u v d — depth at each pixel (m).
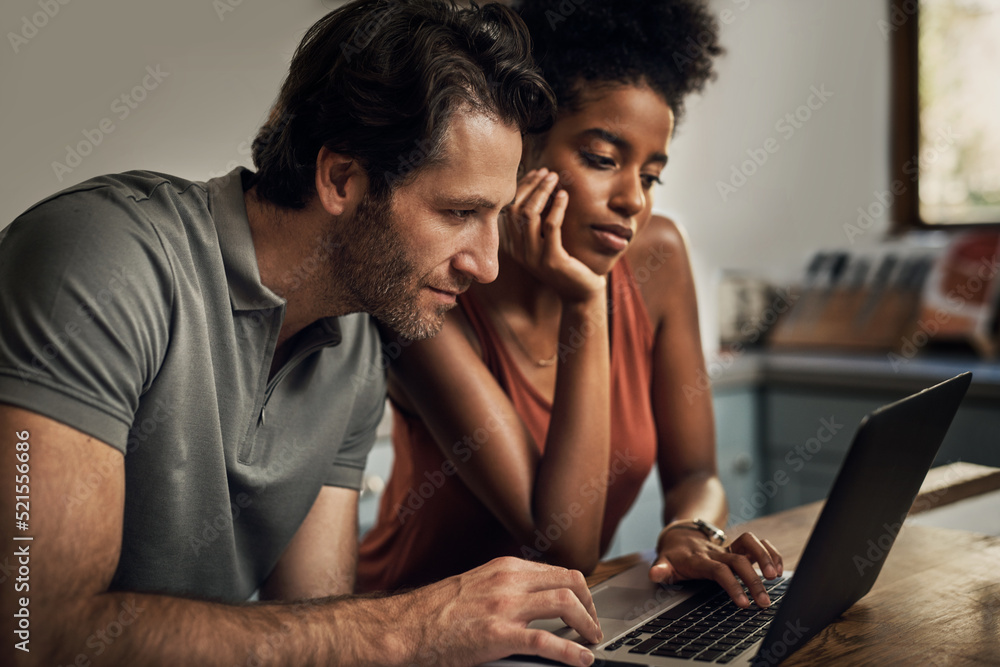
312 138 0.83
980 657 0.76
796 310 2.90
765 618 0.84
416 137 0.79
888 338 2.72
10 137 1.56
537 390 1.22
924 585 0.96
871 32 2.89
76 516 0.66
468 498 1.19
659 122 1.10
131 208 0.77
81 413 0.68
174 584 0.88
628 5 1.09
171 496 0.82
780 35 2.80
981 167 2.80
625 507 1.34
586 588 0.80
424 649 0.73
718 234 2.77
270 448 0.94
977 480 1.44
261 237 0.87
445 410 1.11
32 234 0.72
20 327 0.67
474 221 0.85
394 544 1.27
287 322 0.90
